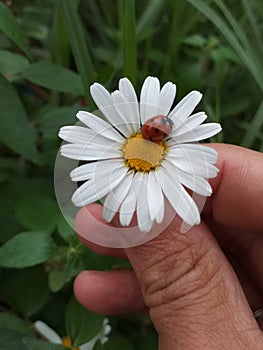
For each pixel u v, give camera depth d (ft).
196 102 0.22
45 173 0.39
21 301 0.33
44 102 0.43
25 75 0.32
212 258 0.25
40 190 0.36
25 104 0.40
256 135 0.35
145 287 0.25
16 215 0.33
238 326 0.24
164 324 0.25
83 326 0.30
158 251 0.24
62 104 0.41
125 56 0.32
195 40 0.41
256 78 0.34
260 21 0.46
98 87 0.22
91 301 0.31
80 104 0.41
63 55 0.39
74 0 0.33
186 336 0.24
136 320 0.36
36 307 0.33
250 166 0.27
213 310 0.24
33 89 0.42
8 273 0.35
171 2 0.42
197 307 0.24
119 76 0.39
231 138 0.40
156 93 0.23
